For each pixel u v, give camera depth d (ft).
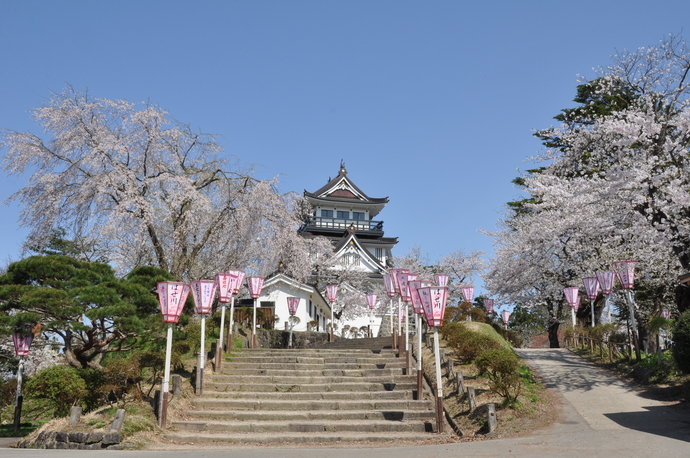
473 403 34.91
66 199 53.16
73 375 36.35
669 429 27.84
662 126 43.06
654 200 41.39
